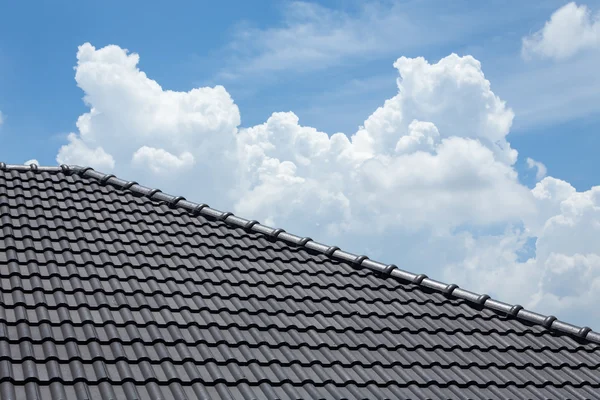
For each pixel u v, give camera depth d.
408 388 8.27
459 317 10.36
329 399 7.65
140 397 7.13
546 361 9.53
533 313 10.59
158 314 8.78
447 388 8.45
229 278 10.22
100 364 7.45
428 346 9.30
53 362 7.35
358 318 9.69
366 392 7.98
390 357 8.82
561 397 8.73
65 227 10.87
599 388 9.12
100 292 8.97
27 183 12.63
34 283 8.86
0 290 8.59
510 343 9.84
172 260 10.47
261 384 7.72
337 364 8.41
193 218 12.40
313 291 10.30
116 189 13.16
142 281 9.59
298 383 7.86
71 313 8.40
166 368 7.64
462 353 9.31
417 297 10.83
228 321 8.87
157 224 11.77
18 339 7.63
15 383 6.97
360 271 11.43
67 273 9.37
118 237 10.85
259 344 8.52
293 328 9.04
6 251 9.73
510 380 8.84
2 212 10.99
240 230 12.21
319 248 11.86
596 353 9.99
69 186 12.81
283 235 12.02
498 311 10.70
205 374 7.73
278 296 9.85
